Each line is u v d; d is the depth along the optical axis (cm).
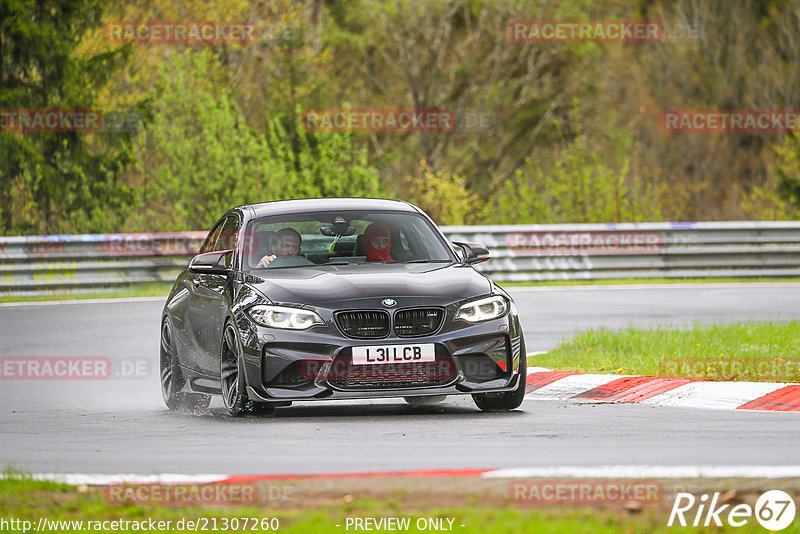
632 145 17375
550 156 16725
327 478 2112
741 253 8900
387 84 17550
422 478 2083
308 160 10606
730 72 17875
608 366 3988
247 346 3091
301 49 14412
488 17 17475
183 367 3609
